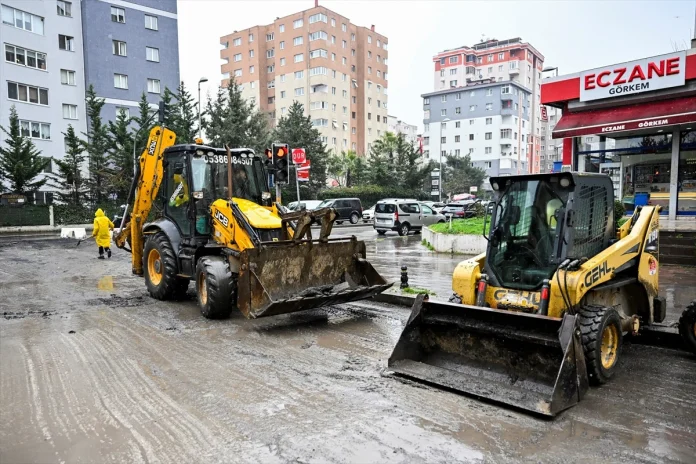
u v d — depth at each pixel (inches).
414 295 364.2
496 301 227.3
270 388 204.1
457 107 3174.2
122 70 1558.8
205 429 167.6
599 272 209.8
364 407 184.2
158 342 271.0
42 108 1355.8
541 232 221.0
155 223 383.2
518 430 164.9
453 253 624.4
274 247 298.0
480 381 198.5
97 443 158.6
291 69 2758.4
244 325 308.2
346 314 336.8
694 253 456.4
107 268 567.2
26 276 508.4
